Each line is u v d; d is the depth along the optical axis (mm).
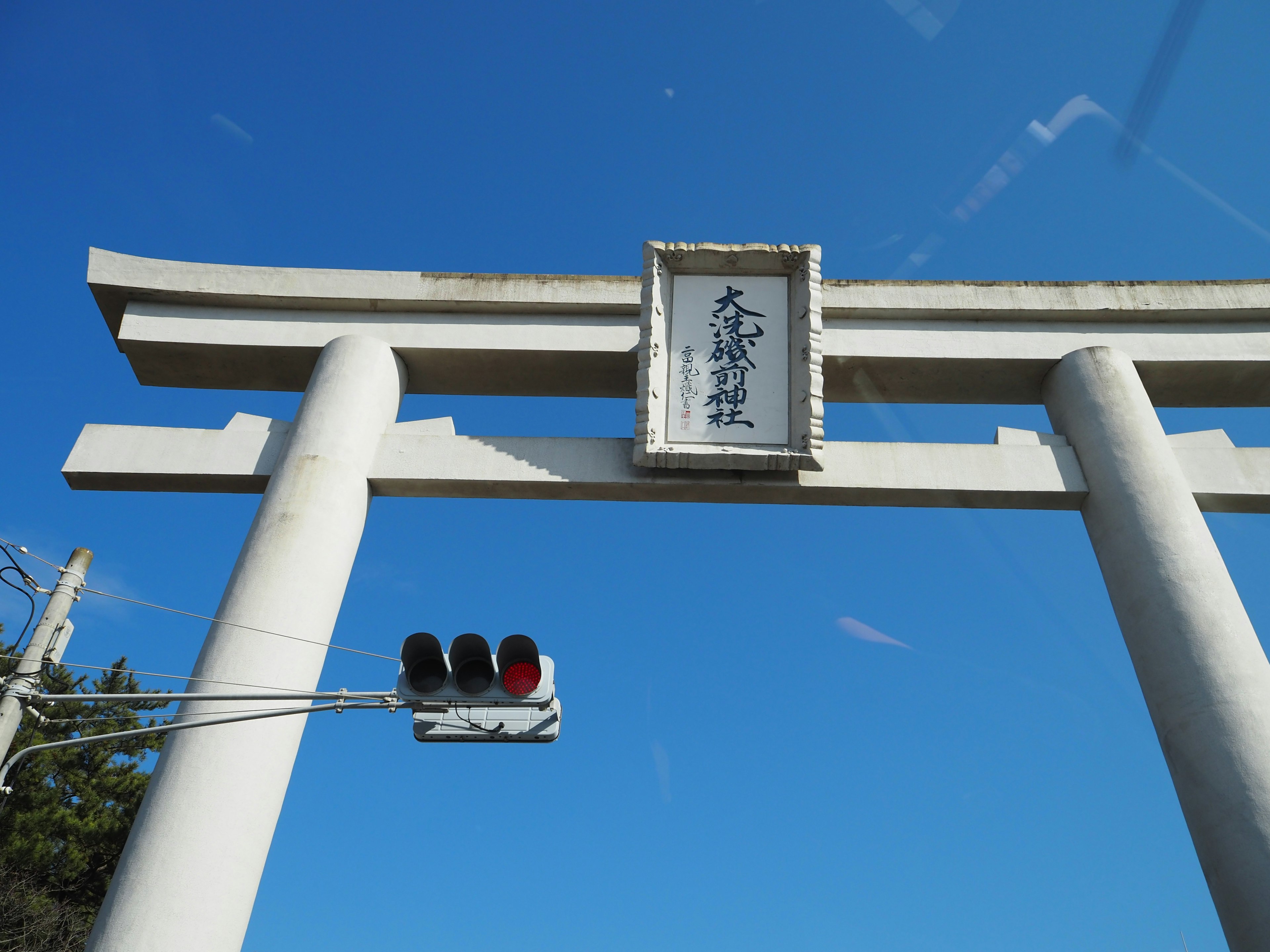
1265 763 7805
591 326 10977
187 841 7430
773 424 9797
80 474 9859
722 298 10383
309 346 10844
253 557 8891
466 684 7219
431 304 10984
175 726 7000
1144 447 9828
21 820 15828
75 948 15656
